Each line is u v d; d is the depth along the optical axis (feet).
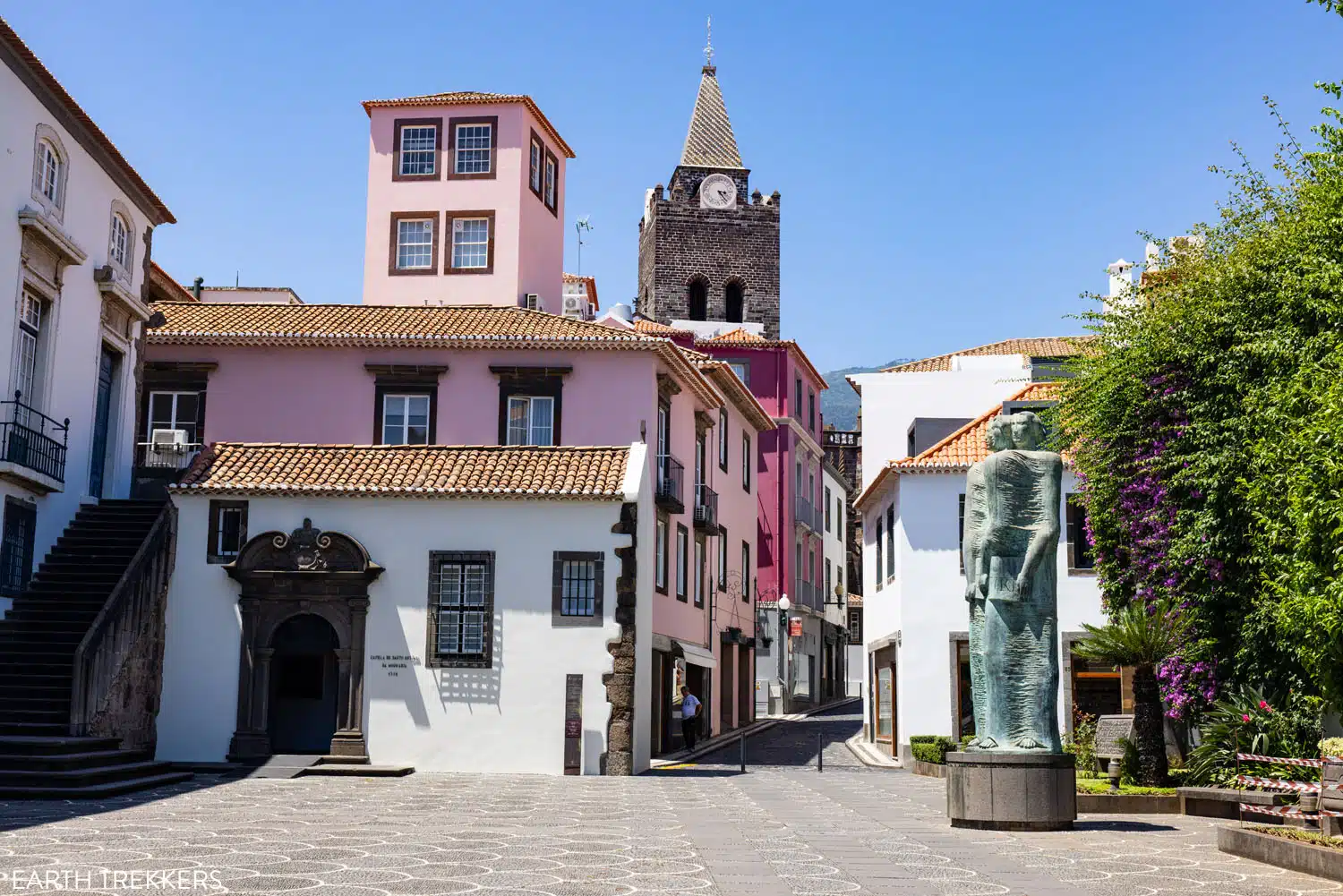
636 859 40.01
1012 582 50.42
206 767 77.66
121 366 95.86
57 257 83.46
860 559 239.30
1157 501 68.64
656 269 240.73
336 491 83.41
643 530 87.56
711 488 134.82
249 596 82.64
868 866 39.06
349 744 81.41
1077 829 50.39
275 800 60.13
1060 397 84.79
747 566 155.53
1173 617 64.75
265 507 84.02
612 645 82.33
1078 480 88.79
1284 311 59.57
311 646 87.81
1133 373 69.46
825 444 239.71
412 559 83.41
